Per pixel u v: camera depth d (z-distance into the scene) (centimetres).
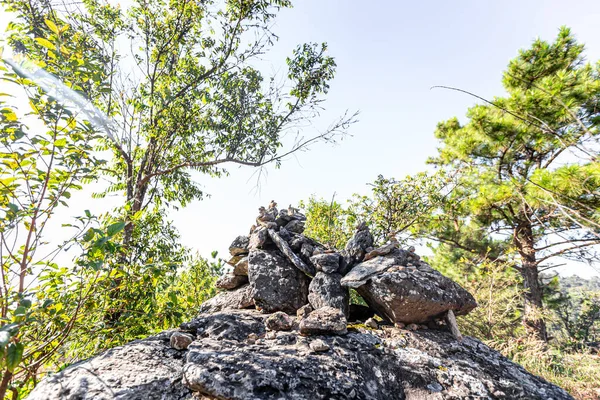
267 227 373
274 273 332
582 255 832
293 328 262
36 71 233
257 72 934
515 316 823
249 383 179
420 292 266
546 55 891
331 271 315
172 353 220
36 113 228
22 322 174
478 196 877
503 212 917
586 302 1565
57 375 190
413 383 211
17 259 224
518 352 575
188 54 871
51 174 239
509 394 207
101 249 224
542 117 743
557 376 515
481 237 1082
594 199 577
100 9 752
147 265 298
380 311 304
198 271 584
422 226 1067
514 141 818
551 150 846
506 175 784
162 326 360
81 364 201
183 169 932
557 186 561
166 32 847
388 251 318
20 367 225
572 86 735
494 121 807
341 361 215
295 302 318
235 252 386
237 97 900
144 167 780
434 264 1348
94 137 256
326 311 268
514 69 927
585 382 487
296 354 217
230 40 895
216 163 875
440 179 968
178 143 858
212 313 317
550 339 943
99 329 278
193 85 827
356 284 288
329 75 909
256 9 862
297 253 356
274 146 912
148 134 751
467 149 902
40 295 230
